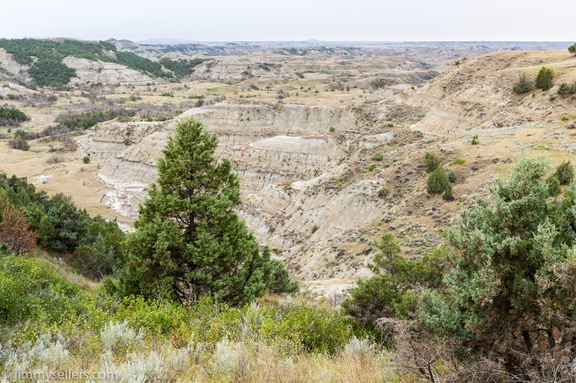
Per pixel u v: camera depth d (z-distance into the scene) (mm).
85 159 112062
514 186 7723
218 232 15719
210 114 103688
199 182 15977
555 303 6535
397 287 14594
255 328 9234
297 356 8148
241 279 15391
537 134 43906
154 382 6055
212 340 8523
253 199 64938
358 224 44906
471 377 6824
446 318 7719
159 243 14297
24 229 27734
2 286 8852
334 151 76312
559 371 6238
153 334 9125
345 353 8234
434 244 29078
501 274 7266
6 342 7297
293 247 49719
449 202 36250
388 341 10453
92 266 33562
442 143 52062
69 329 8297
